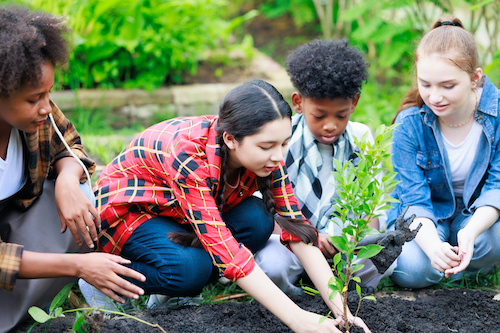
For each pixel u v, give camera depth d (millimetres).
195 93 4742
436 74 2361
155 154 2252
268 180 2260
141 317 2307
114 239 2369
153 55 4883
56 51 1978
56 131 2336
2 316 2180
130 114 4645
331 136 2494
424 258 2529
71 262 2062
